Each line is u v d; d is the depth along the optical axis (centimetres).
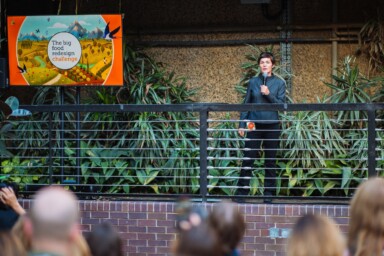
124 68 1291
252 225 1009
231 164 1188
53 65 1175
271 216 1004
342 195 1136
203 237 400
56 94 1284
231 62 1400
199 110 1029
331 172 1123
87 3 1420
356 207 525
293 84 1388
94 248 506
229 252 515
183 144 1164
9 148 1121
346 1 1373
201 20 1409
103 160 1150
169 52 1407
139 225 1033
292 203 1028
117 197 1086
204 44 1405
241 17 1400
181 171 1143
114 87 1272
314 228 457
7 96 1380
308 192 1129
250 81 1105
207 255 396
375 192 521
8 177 1106
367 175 1062
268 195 1057
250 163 1086
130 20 1420
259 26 1388
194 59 1407
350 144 1208
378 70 1348
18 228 522
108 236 511
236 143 1185
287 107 1006
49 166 1077
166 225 1027
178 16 1413
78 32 1167
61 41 1171
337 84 1297
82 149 1130
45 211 411
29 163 1148
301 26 1377
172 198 1071
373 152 999
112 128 1230
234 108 1017
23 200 1056
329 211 996
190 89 1401
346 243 534
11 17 1180
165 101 1289
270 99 1077
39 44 1176
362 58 1366
